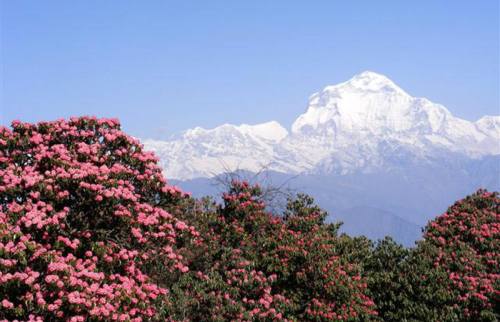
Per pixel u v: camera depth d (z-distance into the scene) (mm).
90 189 17031
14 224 15891
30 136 20547
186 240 20359
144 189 20078
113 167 19219
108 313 14469
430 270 23062
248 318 18609
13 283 13250
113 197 17266
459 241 26734
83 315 14203
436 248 25391
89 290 14484
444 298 21719
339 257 23281
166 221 19312
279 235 23500
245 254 22859
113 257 17109
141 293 16625
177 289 19078
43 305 13312
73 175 17219
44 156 18609
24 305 13367
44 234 16031
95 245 16766
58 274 14195
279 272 21719
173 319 17812
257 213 25625
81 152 19734
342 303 21234
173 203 20906
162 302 17750
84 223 17031
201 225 23547
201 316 18688
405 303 21750
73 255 16703
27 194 17062
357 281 22344
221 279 20031
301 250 22031
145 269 18938
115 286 16359
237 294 19609
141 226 18406
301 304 21234
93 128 21234
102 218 17406
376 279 23047
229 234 23688
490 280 23094
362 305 21625
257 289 20188
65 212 16797
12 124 20547
